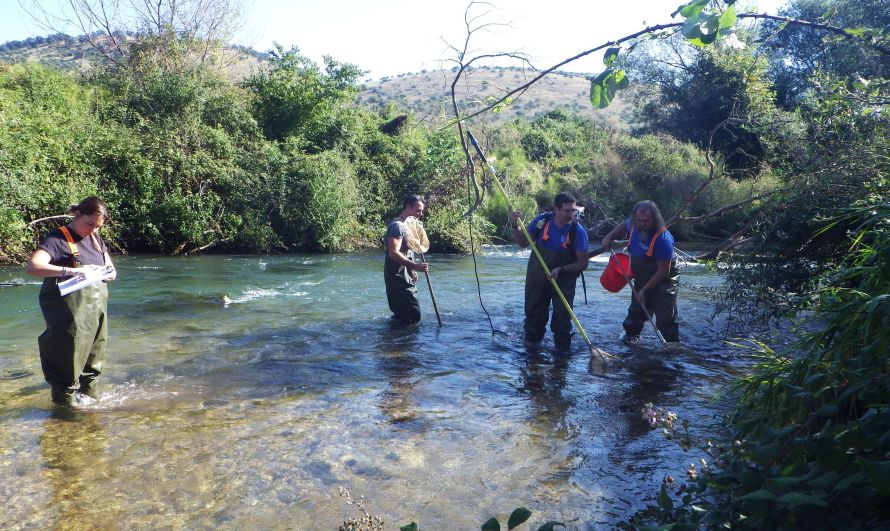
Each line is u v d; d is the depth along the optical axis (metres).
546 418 4.50
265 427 4.29
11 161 13.86
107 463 3.69
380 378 5.49
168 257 15.70
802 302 5.44
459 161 21.03
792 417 3.06
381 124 27.44
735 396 4.90
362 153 22.50
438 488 3.42
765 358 4.89
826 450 2.14
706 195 21.56
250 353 6.26
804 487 2.14
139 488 3.39
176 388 5.13
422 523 3.06
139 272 12.47
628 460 3.77
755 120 6.81
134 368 5.66
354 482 3.49
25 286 10.26
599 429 4.29
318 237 18.28
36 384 5.18
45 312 4.62
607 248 6.91
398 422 4.41
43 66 24.59
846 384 2.75
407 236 7.77
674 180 24.70
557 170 27.28
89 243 4.84
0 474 3.53
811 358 3.04
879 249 3.16
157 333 7.09
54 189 14.47
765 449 2.39
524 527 3.02
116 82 24.16
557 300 6.74
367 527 2.91
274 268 13.77
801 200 5.88
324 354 6.28
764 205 6.33
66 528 2.98
